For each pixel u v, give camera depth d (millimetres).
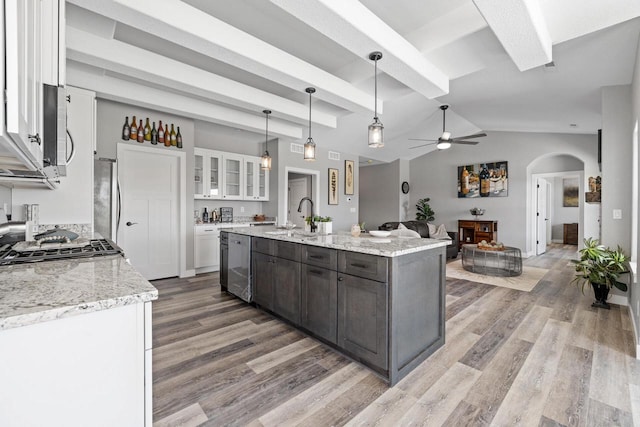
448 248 6422
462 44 2820
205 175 5273
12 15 635
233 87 3562
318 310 2420
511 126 6512
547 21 2424
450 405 1726
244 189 5832
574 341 2523
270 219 6121
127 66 2770
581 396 1800
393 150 8047
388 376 1933
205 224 5031
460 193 7938
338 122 5711
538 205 7496
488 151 7508
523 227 6957
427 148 8414
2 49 607
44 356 810
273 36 3002
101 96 3469
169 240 4656
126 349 935
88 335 873
